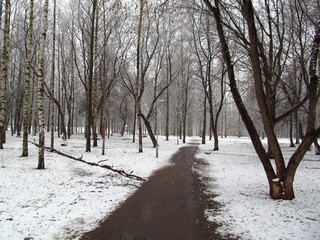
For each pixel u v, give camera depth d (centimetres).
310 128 761
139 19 2064
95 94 2520
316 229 585
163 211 717
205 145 3061
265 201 791
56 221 624
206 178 1170
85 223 623
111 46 2683
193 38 2716
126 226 609
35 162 1359
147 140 3662
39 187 896
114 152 2041
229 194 887
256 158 1881
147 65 2417
